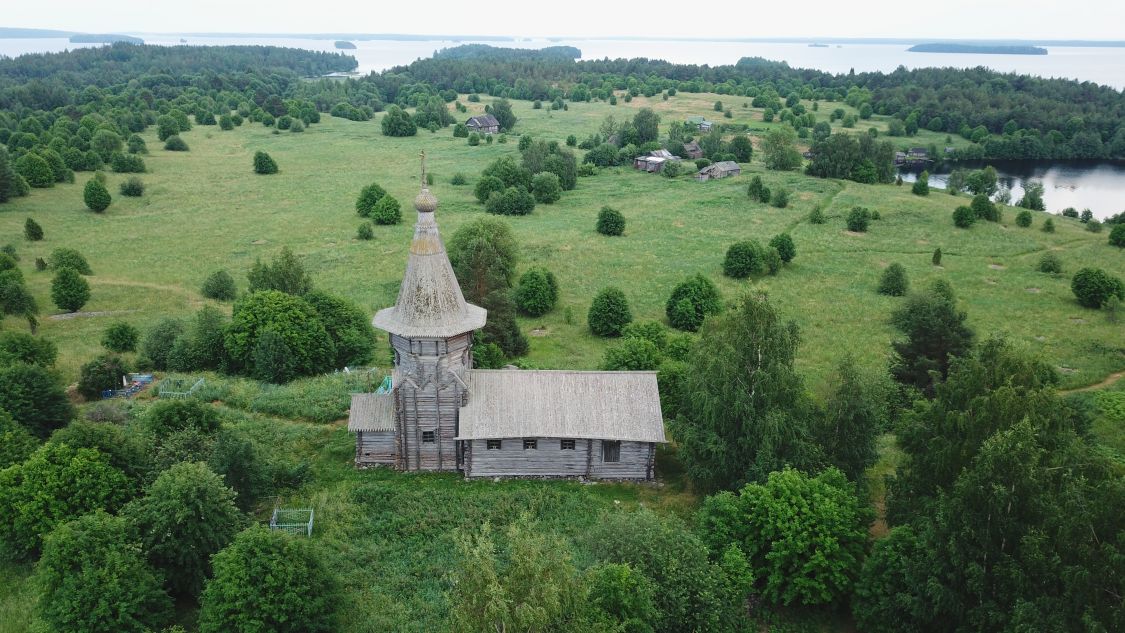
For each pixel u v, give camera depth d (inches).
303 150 7308.1
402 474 1724.9
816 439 1587.1
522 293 3058.6
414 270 1584.6
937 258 3838.6
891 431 1952.5
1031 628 947.3
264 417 1984.5
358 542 1456.7
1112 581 928.3
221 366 2310.5
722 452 1544.0
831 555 1262.3
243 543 1145.4
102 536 1197.7
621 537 1237.1
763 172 6505.9
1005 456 1053.2
